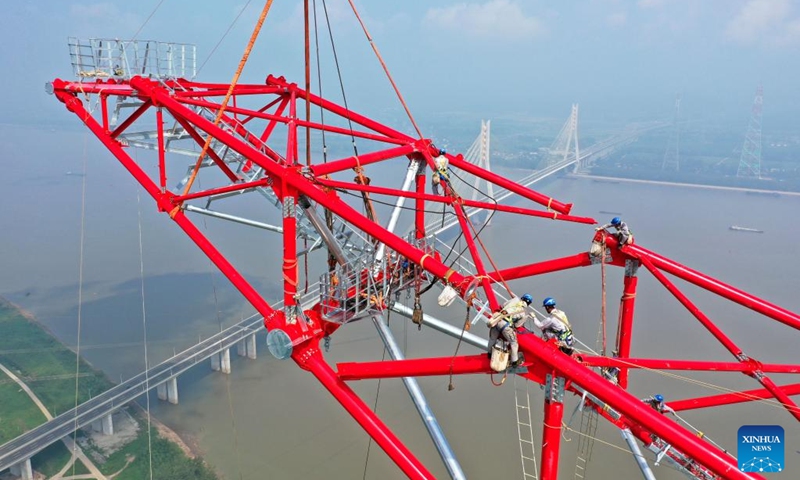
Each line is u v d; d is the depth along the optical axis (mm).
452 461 19500
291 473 51375
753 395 21766
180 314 82875
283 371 68688
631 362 19062
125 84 27328
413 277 21594
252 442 56062
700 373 64750
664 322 76625
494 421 56375
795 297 89438
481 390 61719
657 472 49000
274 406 61688
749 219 143000
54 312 86312
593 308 78875
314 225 19922
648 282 91438
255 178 27094
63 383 68312
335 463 52375
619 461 50438
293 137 20141
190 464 53750
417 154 25641
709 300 85188
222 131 20672
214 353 67625
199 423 59969
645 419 11852
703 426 55219
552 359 13000
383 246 21391
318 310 20016
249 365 70625
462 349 67875
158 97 23594
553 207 24062
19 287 95188
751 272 100562
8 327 82750
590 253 21250
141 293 90312
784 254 111875
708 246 115625
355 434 56500
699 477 21688
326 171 20641
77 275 98188
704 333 73938
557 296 83062
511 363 13773
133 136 28109
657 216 143375
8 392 67125
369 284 19922
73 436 59781
